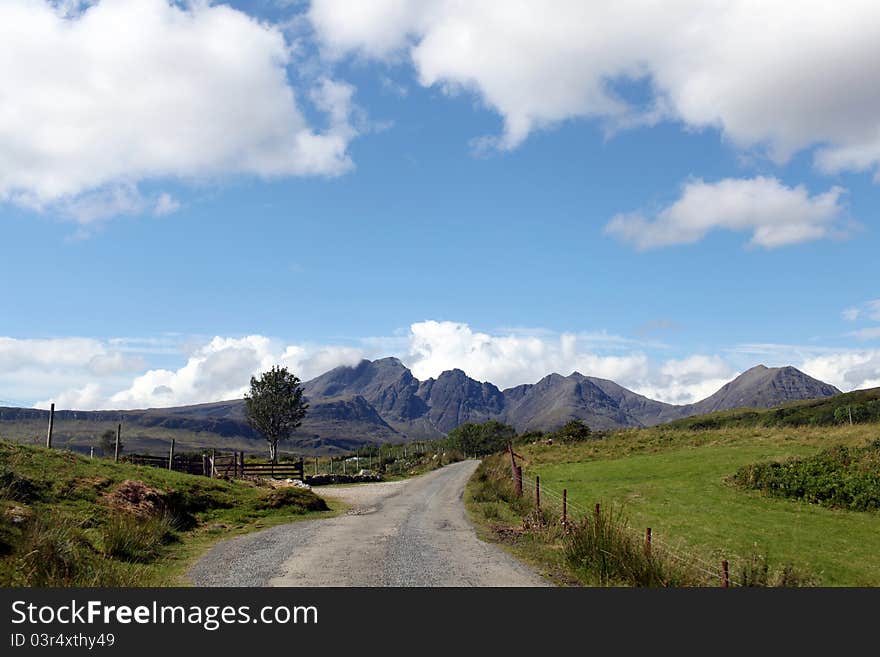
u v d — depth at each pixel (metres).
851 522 21.61
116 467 24.03
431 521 24.36
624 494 27.53
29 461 19.73
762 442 39.12
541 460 44.25
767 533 20.17
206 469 41.72
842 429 38.66
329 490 43.34
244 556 16.38
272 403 87.44
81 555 13.18
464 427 144.50
